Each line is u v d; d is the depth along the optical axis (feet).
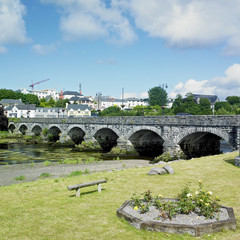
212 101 465.47
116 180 51.62
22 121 269.44
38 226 29.55
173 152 110.73
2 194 43.93
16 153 152.25
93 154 147.43
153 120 121.60
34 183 54.34
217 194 39.52
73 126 186.70
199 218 28.30
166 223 26.84
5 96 497.05
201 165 65.31
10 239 26.37
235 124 89.61
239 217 30.07
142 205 30.94
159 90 504.02
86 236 26.63
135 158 129.49
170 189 43.29
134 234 26.63
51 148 178.91
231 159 72.18
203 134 114.11
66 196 41.55
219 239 24.86
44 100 599.16
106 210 34.14
